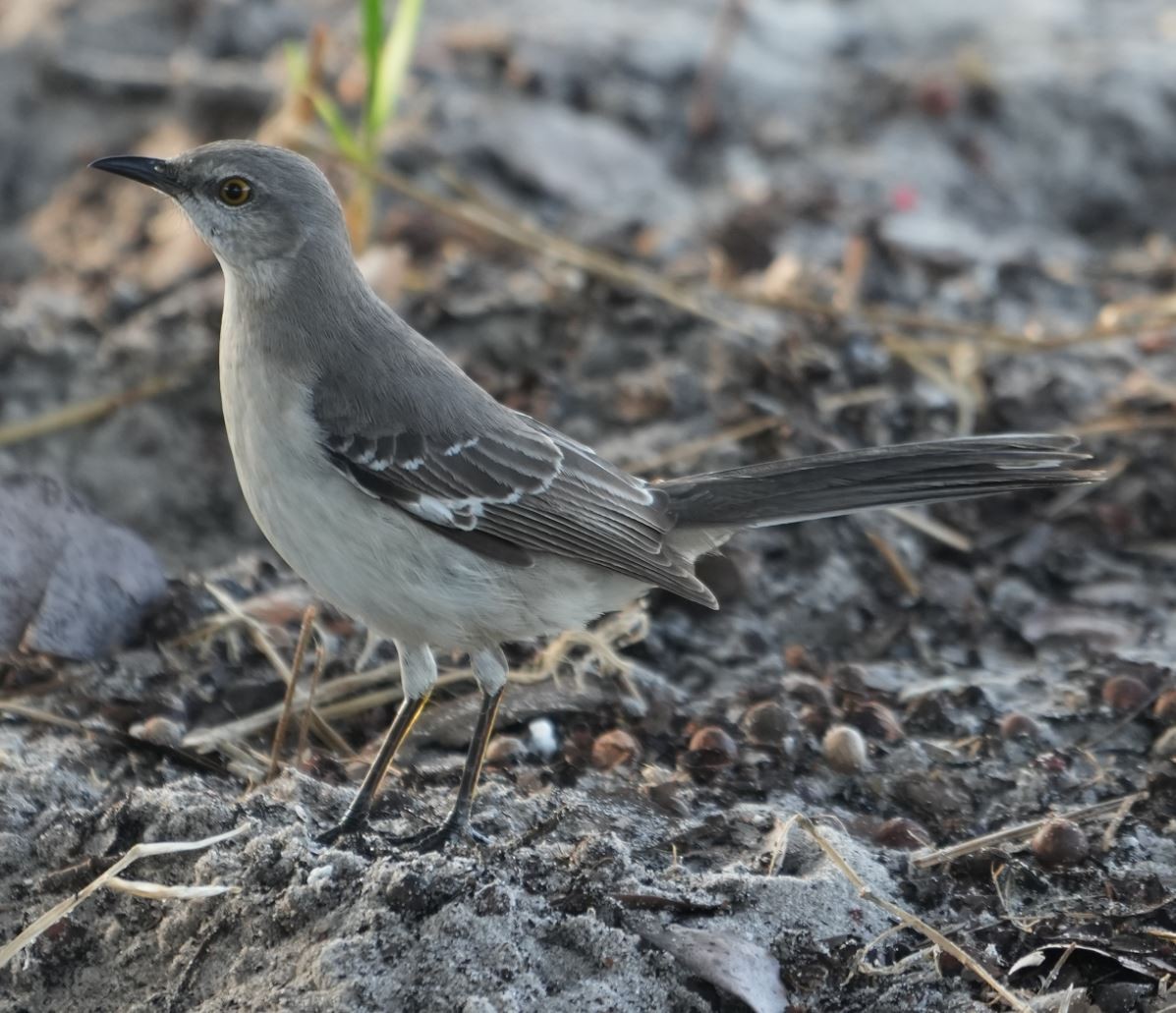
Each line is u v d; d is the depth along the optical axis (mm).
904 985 7766
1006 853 8695
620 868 8219
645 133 18391
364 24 14141
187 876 8117
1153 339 14578
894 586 11836
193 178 9000
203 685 10461
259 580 11664
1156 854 8820
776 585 11719
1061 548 12242
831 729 9945
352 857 7801
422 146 16812
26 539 10820
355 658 10805
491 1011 7121
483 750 8938
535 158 17109
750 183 17797
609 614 11180
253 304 8883
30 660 10531
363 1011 7180
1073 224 18516
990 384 13672
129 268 15531
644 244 15656
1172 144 18906
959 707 10305
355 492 8672
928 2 21812
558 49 19156
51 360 13859
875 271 15625
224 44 18906
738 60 19688
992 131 18953
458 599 8844
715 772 9602
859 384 13477
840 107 19250
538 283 14594
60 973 7922
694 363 13500
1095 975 7871
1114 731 9961
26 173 17656
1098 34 21156
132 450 13227
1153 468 12844
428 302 14289
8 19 18906
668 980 7613
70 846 8477
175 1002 7555
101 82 18031
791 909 8125
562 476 9195
